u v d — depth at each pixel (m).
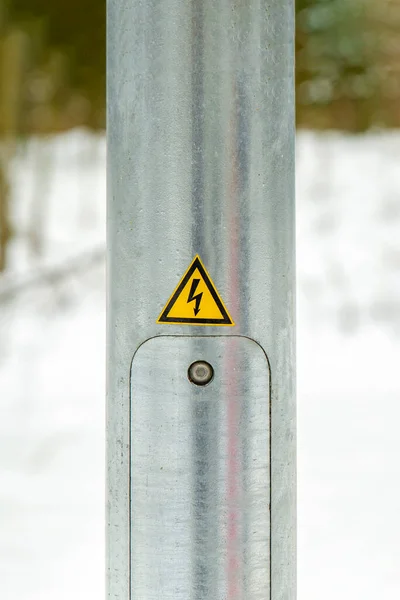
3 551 6.01
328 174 21.22
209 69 2.67
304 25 16.59
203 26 2.67
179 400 2.66
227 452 2.66
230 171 2.67
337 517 6.65
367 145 21.97
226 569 2.66
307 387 11.35
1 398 10.61
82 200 19.83
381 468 7.88
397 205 20.41
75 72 16.66
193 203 2.66
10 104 17.45
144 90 2.69
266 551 2.70
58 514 6.75
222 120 2.67
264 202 2.70
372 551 6.00
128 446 2.70
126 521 2.71
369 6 16.55
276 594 2.72
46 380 11.57
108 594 2.78
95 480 7.59
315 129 21.27
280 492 2.72
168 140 2.67
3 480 7.58
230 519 2.66
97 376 11.84
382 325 15.17
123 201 2.72
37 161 19.42
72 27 15.89
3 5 15.58
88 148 20.62
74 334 14.13
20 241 17.78
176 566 2.66
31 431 9.13
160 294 2.67
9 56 16.50
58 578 5.59
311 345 14.05
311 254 18.61
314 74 17.22
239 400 2.67
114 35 2.78
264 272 2.70
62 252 17.64
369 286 16.94
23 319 14.73
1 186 17.44
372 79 17.39
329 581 5.51
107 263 2.82
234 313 2.67
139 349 2.68
